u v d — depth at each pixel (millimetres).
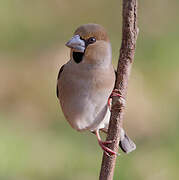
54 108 13570
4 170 10961
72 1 15578
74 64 7578
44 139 12117
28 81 14234
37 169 11242
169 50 13523
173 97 13047
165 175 11242
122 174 11070
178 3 14766
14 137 11906
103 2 15445
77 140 12039
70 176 11242
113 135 6570
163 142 12180
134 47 6465
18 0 15234
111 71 7555
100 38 7418
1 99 13938
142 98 13117
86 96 7598
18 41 14914
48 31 15156
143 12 14594
